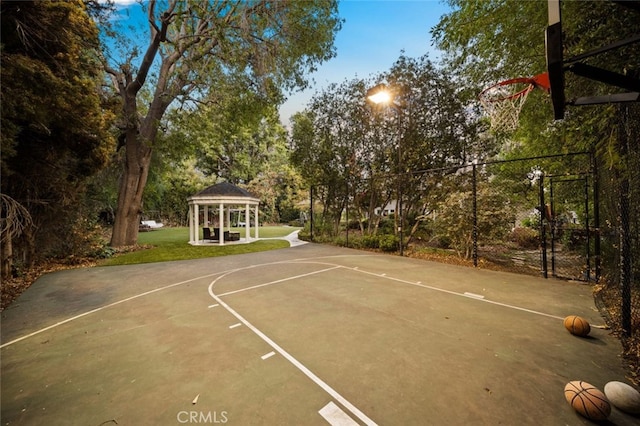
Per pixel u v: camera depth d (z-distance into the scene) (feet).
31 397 8.04
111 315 14.76
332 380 8.60
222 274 24.71
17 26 17.29
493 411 7.11
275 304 16.12
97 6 27.50
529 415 6.94
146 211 100.83
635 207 12.28
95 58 34.96
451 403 7.43
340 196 49.44
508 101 16.33
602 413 6.66
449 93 35.42
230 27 38.04
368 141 43.57
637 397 7.00
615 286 15.12
